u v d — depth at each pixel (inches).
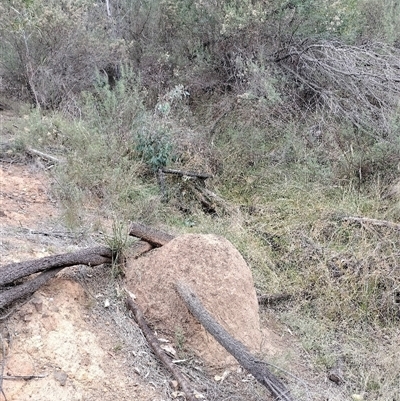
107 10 291.6
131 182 185.3
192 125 231.9
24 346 98.7
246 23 237.8
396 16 253.6
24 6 247.0
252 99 233.6
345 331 145.0
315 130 226.8
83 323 109.7
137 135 201.5
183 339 115.0
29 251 127.7
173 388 104.3
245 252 165.8
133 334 113.7
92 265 122.6
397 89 224.4
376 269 159.2
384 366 130.5
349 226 177.5
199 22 260.5
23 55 249.8
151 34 279.6
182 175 198.7
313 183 201.6
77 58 255.6
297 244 171.9
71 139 202.7
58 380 95.0
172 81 254.8
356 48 237.1
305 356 131.7
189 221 184.1
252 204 195.8
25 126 210.1
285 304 151.5
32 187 174.2
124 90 225.0
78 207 162.6
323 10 239.9
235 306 121.3
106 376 100.3
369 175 205.3
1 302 100.9
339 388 122.4
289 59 249.3
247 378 112.5
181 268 122.8
